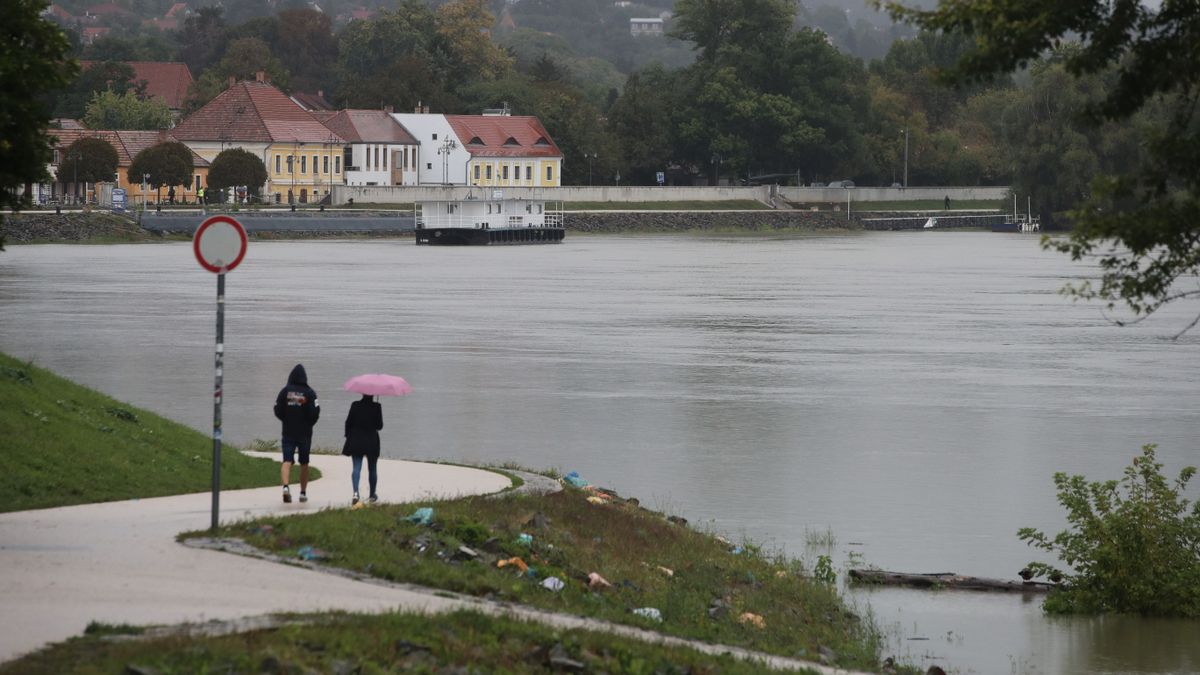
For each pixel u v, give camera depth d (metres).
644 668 27.14
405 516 37.50
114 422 45.53
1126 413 78.06
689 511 53.22
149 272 172.62
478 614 28.33
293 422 39.97
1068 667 35.62
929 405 80.06
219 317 34.84
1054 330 122.62
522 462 61.69
